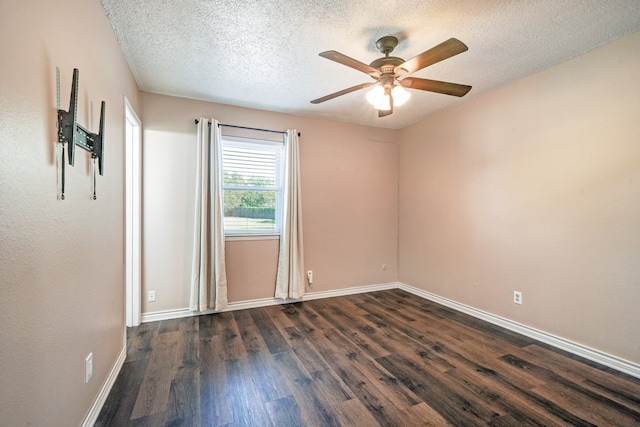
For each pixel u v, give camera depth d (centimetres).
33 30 104
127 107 250
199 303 323
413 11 191
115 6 186
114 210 208
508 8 188
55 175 121
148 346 257
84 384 152
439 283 384
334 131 412
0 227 87
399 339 274
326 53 185
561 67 255
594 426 163
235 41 226
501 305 306
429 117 398
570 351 249
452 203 364
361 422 167
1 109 87
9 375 92
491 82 294
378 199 445
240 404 182
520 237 288
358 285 431
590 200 237
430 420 168
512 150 295
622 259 220
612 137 224
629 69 215
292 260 373
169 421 166
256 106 359
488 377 212
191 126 334
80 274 147
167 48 234
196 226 322
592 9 188
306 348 256
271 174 379
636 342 213
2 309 88
